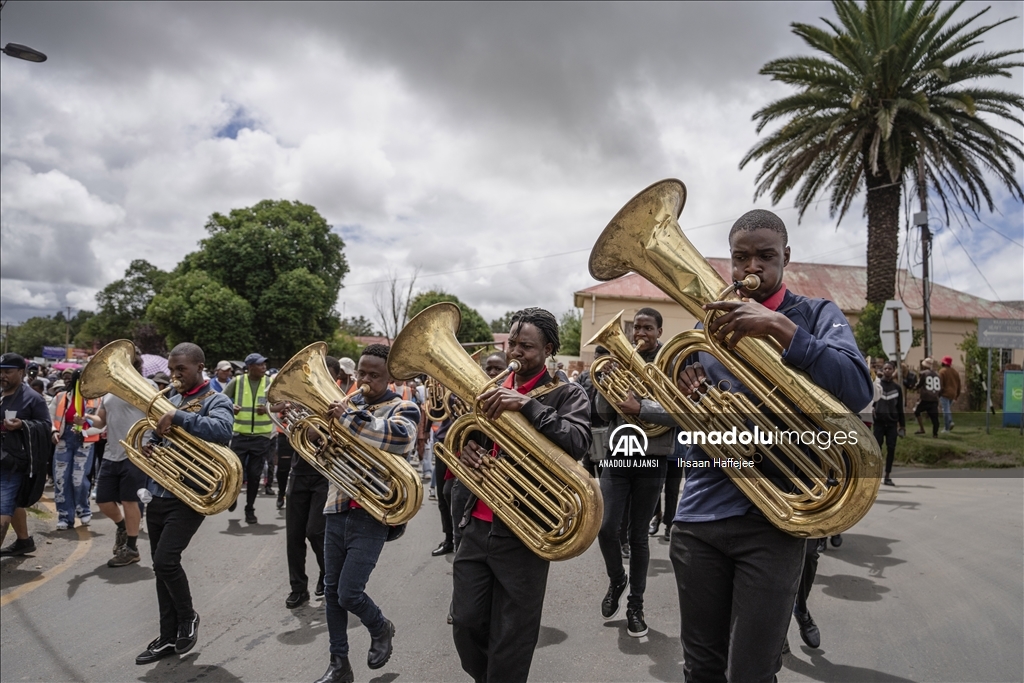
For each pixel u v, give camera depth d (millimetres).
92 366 4047
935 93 14828
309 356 3580
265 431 7719
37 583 5402
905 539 6000
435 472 6047
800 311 2230
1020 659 3506
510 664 2527
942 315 25141
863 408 2025
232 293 31484
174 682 3623
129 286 55375
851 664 3570
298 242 34031
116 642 4191
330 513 3545
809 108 15711
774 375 1997
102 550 6438
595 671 3596
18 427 5465
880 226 15578
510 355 2809
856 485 1906
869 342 15406
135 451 3896
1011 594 4430
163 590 3895
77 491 7438
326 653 3982
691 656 2248
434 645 4016
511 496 2502
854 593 4656
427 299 40531
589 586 5102
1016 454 10609
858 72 14852
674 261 2273
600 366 3582
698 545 2230
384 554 6109
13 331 105812
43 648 4102
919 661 3562
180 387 4023
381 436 3363
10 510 5457
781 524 2018
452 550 6117
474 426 2611
